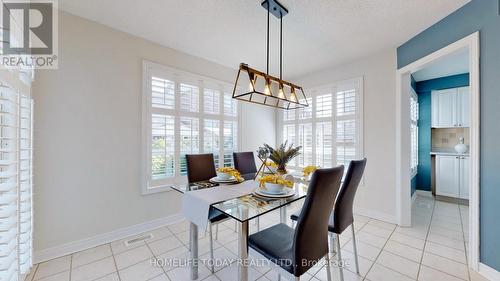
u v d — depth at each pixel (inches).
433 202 153.5
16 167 54.5
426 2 76.9
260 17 87.0
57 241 81.3
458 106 154.8
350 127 132.3
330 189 48.7
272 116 175.0
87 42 88.7
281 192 65.6
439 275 70.2
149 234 101.7
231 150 144.0
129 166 100.2
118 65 97.0
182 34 101.3
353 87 131.0
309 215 44.9
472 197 73.0
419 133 174.2
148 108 105.9
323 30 96.6
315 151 150.6
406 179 110.8
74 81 85.5
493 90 67.6
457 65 138.6
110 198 94.7
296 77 162.1
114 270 73.3
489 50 68.9
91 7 81.1
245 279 53.0
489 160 68.4
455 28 81.5
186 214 66.8
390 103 115.7
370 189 123.3
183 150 118.8
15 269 54.1
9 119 52.4
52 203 80.3
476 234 71.7
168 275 70.9
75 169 85.7
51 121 80.2
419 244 91.4
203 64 129.6
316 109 150.9
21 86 58.7
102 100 92.5
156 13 84.9
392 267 75.0
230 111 144.3
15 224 53.4
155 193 108.6
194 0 76.9
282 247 52.7
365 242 93.4
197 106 126.0
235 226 110.9
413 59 103.0
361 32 98.5
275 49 117.2
